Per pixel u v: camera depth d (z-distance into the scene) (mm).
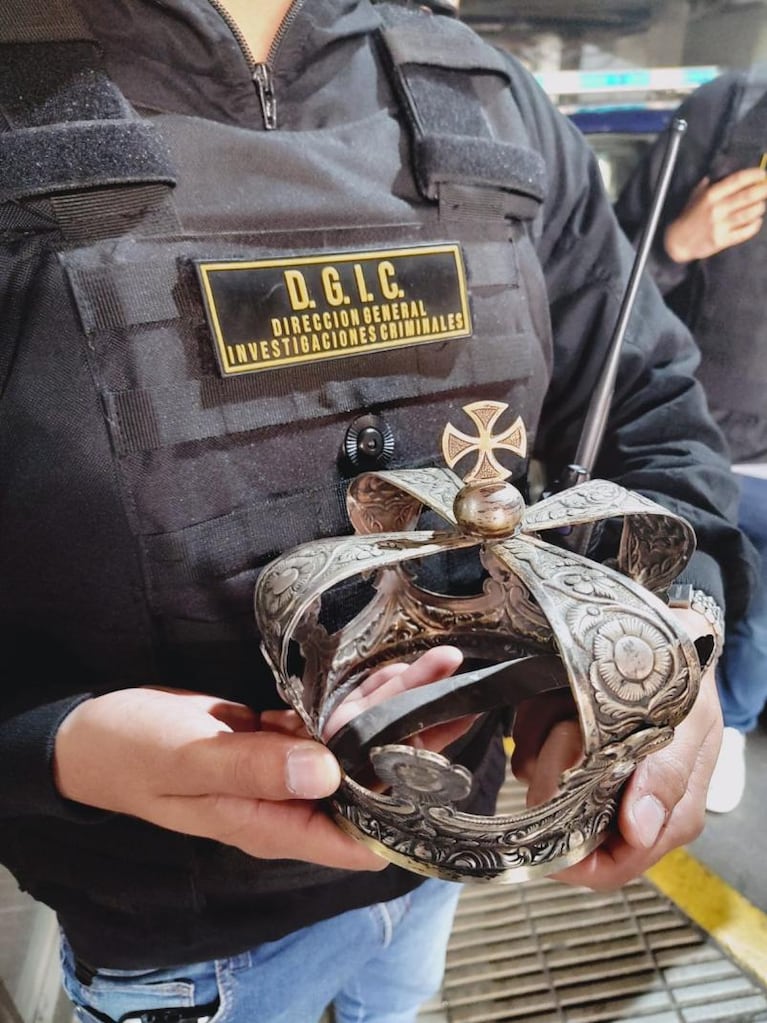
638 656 366
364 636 547
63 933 598
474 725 637
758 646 1100
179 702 421
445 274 498
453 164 494
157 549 429
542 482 940
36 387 405
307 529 480
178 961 565
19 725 438
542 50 1007
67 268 392
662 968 1056
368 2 522
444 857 407
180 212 416
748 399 1040
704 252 1003
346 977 743
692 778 492
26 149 377
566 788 377
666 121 1043
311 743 366
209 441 432
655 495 637
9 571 449
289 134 459
